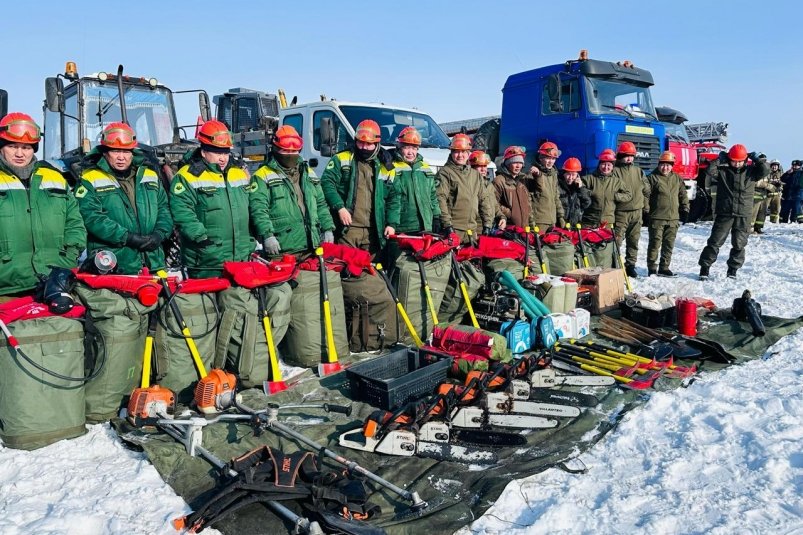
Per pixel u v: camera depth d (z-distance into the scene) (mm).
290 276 4590
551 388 4578
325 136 8148
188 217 4508
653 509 2990
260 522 2836
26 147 3766
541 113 11156
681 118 14867
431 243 5449
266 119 10031
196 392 3943
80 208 4273
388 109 8914
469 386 3904
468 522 2889
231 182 4719
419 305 5477
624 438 3795
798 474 3270
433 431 3641
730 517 2887
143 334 4012
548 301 5945
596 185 8203
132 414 3703
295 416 3984
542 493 3178
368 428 3490
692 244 11984
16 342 3438
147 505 2975
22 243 3797
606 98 10742
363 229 5859
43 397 3520
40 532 2707
